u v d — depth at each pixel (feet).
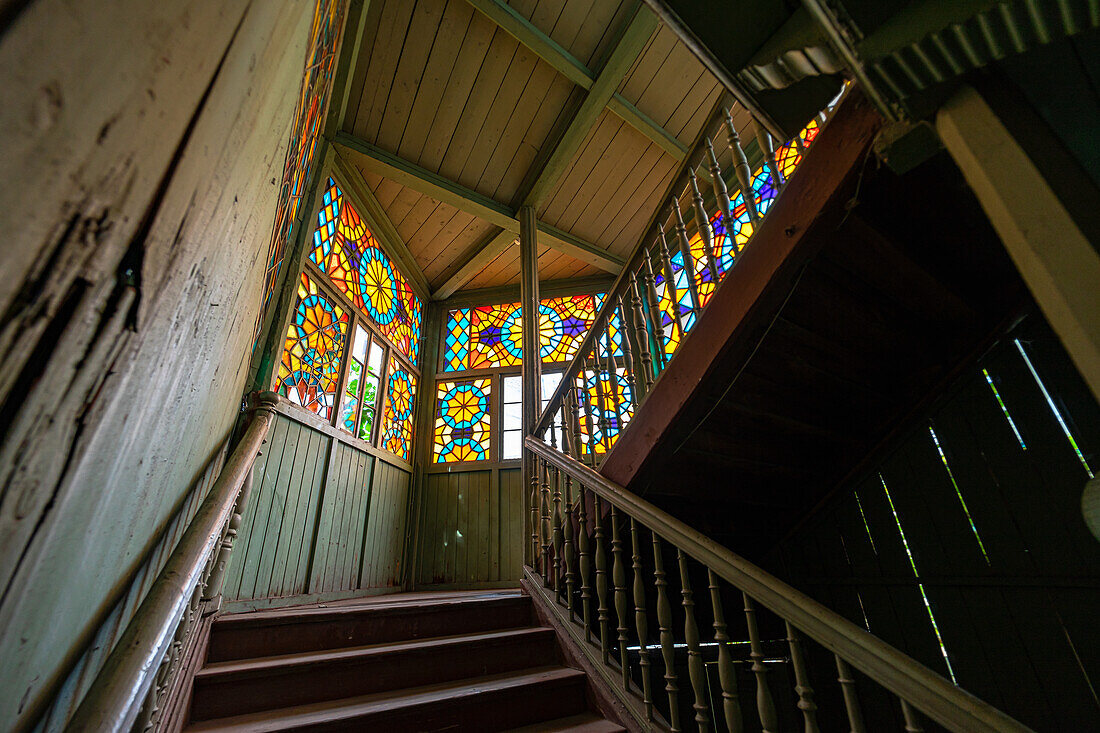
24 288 0.66
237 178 1.82
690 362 6.36
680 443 6.85
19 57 0.50
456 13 10.22
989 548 7.48
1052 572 6.79
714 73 3.61
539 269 17.70
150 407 1.61
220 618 6.06
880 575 8.82
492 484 15.46
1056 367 6.82
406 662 6.29
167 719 4.39
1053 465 6.84
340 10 6.15
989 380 7.55
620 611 6.37
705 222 6.71
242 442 6.35
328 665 5.82
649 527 6.17
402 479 15.15
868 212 5.49
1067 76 2.80
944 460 8.09
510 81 11.58
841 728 8.89
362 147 12.53
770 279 5.60
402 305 16.47
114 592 2.56
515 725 5.88
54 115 0.60
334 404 12.08
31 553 1.05
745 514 9.82
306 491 10.60
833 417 8.32
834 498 9.66
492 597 8.43
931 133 3.40
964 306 7.00
